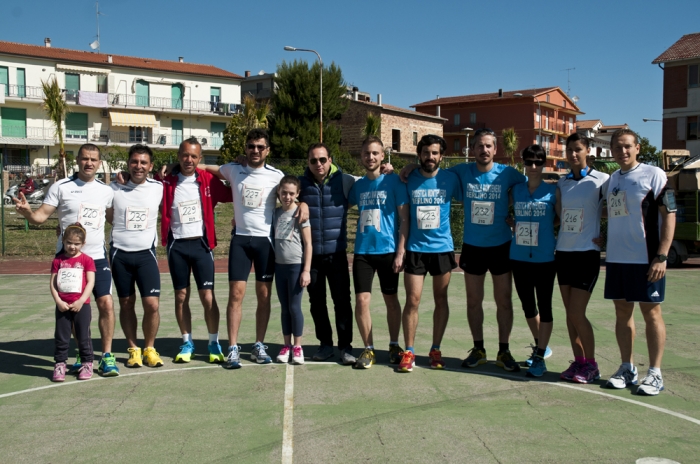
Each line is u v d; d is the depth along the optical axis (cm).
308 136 4128
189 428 418
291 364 585
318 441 394
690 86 3203
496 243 559
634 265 492
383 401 473
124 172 574
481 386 514
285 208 571
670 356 605
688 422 429
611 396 487
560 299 932
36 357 613
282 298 586
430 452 376
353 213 2644
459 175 579
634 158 499
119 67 4778
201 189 584
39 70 4500
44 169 3966
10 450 383
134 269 567
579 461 363
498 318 571
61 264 538
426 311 844
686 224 1330
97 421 433
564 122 6612
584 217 518
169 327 757
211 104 5166
